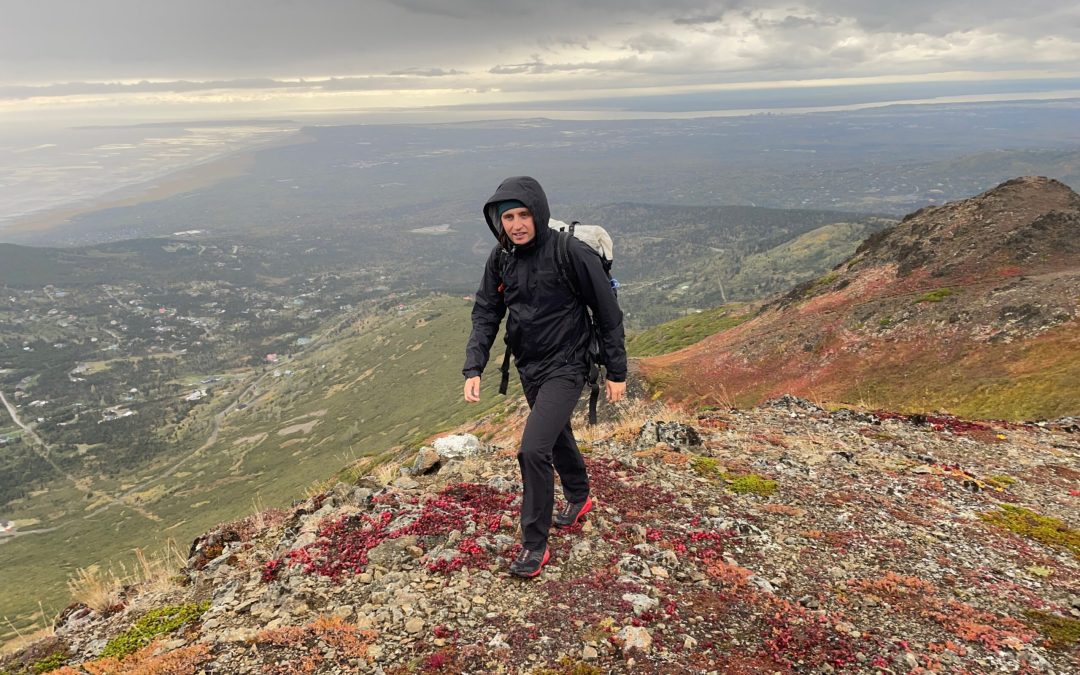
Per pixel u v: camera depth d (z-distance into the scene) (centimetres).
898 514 622
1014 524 621
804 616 408
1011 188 4706
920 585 469
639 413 1158
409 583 425
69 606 499
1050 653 391
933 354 3438
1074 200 4331
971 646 392
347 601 411
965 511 653
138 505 19038
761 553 511
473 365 452
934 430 1006
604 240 434
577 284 425
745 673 337
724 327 7250
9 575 14088
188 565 561
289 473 18138
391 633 366
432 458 710
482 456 735
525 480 438
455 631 366
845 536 557
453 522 509
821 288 5331
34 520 19175
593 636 359
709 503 611
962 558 534
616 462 702
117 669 358
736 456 786
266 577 466
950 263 4300
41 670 394
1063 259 3822
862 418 1049
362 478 666
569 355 439
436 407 19500
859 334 4034
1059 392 2503
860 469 768
